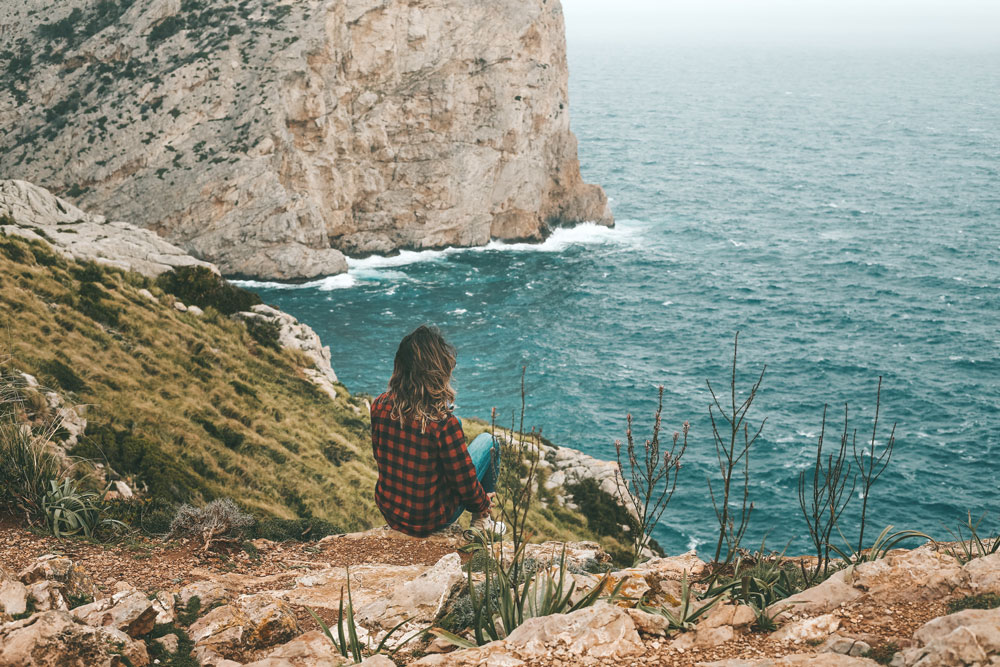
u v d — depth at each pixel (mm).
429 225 111375
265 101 100125
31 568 5910
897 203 166500
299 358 38000
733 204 162125
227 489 19781
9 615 5055
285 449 26484
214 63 103000
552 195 127875
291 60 102062
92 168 97875
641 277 111875
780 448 68938
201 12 108312
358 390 74188
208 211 95375
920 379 83000
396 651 4996
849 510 60625
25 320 25594
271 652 5211
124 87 103250
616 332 93250
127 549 8375
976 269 120688
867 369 85312
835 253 128500
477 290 102000
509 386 79000
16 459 9227
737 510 60000
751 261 122312
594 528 35875
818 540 5445
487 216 115188
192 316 36312
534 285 105188
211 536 8828
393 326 89125
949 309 103625
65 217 43656
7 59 109062
